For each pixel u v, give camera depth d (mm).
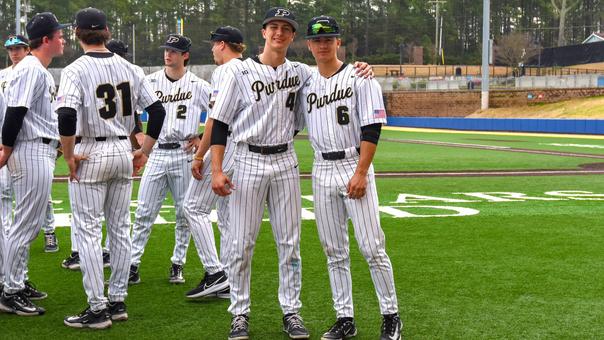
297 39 71188
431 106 48500
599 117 36719
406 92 49281
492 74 64125
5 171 5336
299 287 4207
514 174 14094
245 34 77500
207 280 4980
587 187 11805
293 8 82250
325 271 5703
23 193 4469
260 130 3943
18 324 4312
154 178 5422
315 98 3920
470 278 5477
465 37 93000
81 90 4102
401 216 8555
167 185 5496
